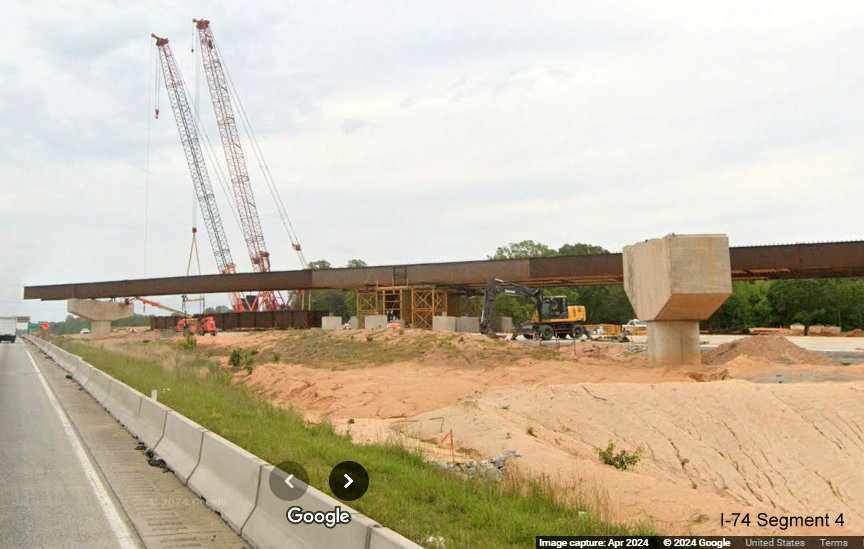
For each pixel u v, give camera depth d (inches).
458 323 2812.5
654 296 1266.0
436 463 508.4
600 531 313.3
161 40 4350.4
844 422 697.0
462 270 2632.9
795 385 773.9
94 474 425.7
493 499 349.7
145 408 562.9
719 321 4222.4
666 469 639.8
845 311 3927.2
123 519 325.7
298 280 2970.0
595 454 636.7
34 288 3713.1
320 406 1061.1
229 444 354.0
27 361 1861.5
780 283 3981.3
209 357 2020.2
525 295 2242.9
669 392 756.0
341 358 1770.4
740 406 719.7
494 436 649.0
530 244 4896.7
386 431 736.3
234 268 4436.5
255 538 281.1
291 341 2127.2
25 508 345.1
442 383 1219.9
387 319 2790.4
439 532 282.4
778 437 680.4
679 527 395.2
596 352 1787.6
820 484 622.2
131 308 4052.7
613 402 746.8
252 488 308.5
